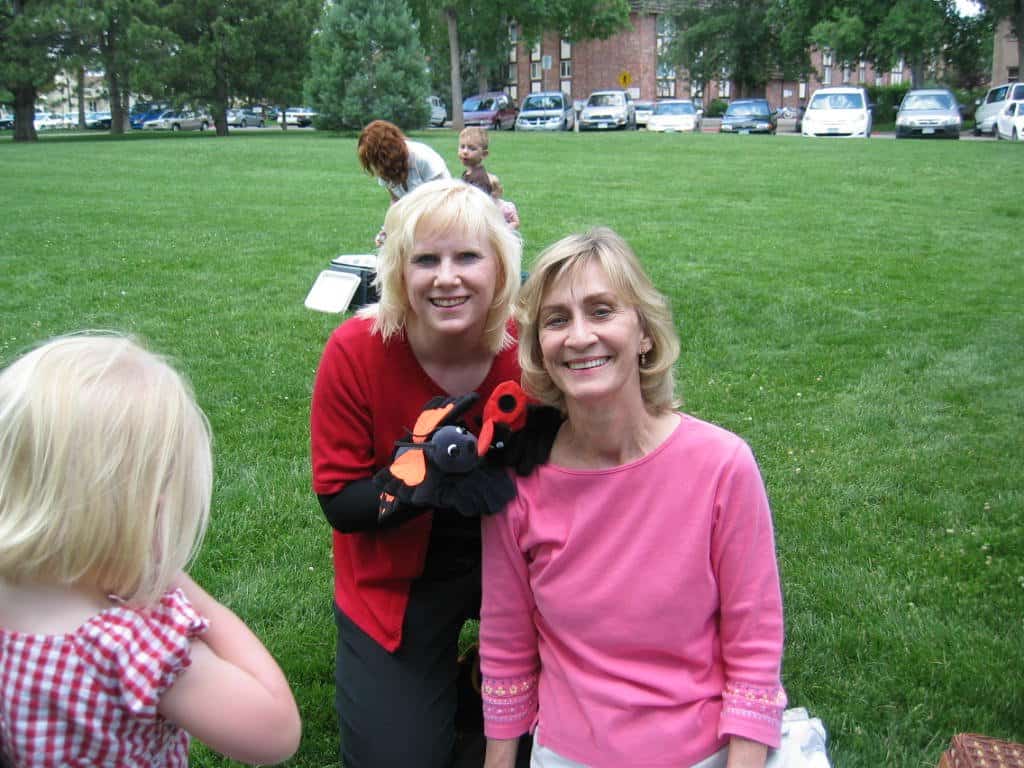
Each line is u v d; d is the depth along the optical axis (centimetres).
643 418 199
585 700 196
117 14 3491
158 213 1215
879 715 281
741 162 1853
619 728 193
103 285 808
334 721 283
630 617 193
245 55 3659
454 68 4306
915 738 270
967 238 1040
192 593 156
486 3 4178
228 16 3706
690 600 193
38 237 1024
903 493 428
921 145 2188
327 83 3303
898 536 389
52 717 128
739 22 4725
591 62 5822
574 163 1869
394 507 207
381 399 233
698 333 679
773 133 3325
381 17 3234
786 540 386
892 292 796
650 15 5597
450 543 242
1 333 661
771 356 629
